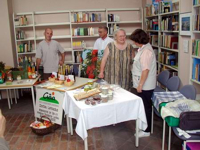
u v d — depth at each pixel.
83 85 3.53
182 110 2.60
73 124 3.86
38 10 6.07
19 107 4.89
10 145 3.26
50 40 4.83
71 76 3.54
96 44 4.90
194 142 2.40
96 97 2.77
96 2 6.23
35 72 4.48
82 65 4.01
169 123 2.54
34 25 5.77
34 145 3.24
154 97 3.16
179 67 4.12
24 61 5.19
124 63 3.55
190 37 3.70
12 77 4.27
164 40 4.83
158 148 3.04
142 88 3.12
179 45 4.06
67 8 6.16
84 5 6.20
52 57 4.83
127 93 3.06
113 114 2.71
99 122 2.64
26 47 5.75
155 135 3.39
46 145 3.23
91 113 2.57
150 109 3.26
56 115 3.53
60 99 3.44
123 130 3.62
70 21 5.82
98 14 5.91
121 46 3.52
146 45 3.04
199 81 3.38
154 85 3.15
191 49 3.49
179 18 3.98
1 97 5.59
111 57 3.52
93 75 3.85
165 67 4.86
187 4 3.78
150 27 5.64
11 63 5.55
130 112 2.85
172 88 3.51
